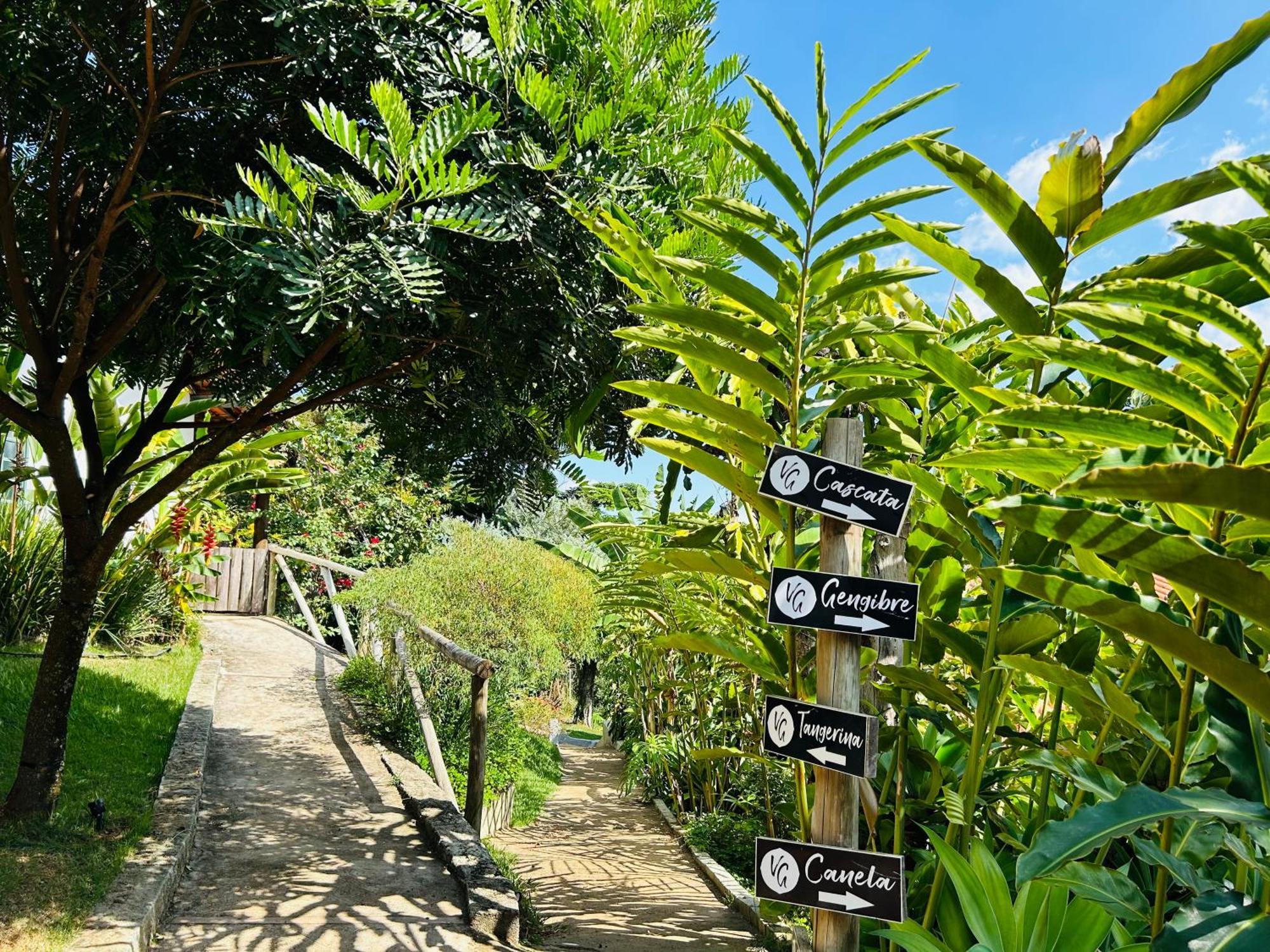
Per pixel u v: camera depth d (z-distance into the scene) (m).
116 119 2.92
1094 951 2.10
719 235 2.50
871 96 2.25
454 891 4.05
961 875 2.18
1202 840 1.90
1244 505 1.14
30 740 3.88
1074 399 2.77
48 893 3.27
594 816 7.36
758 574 2.43
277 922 3.59
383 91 2.57
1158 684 2.45
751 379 2.45
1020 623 2.36
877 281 2.40
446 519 12.77
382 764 5.96
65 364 3.50
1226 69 1.87
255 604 11.95
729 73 3.69
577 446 3.23
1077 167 1.98
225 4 3.02
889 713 3.17
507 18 3.21
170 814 4.35
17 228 3.69
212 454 3.88
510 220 2.97
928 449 2.91
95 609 7.62
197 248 2.91
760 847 2.11
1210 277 2.24
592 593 7.19
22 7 2.70
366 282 2.60
